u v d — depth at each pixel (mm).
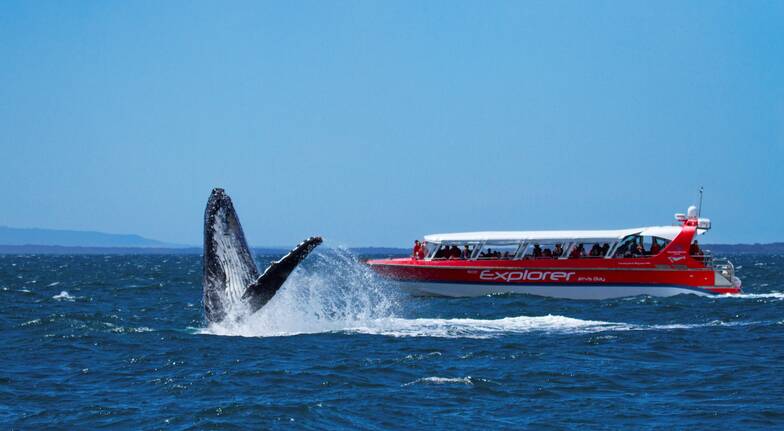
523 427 47031
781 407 51438
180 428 46375
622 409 51219
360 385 57125
